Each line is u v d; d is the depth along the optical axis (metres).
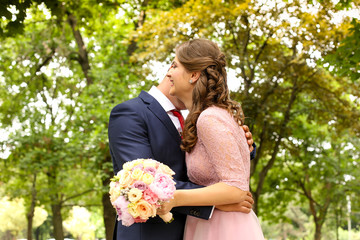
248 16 10.24
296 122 14.24
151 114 2.84
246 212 2.75
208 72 2.69
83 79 18.20
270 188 17.06
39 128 13.64
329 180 16.53
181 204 2.45
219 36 11.02
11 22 5.81
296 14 9.90
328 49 10.34
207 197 2.46
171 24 10.55
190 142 2.68
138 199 2.24
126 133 2.77
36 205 16.98
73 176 17.64
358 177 16.92
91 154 12.34
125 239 2.77
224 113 2.64
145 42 11.30
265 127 12.15
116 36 15.30
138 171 2.31
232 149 2.51
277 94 12.16
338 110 12.59
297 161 16.89
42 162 12.59
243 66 10.80
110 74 13.19
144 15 14.50
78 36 15.38
